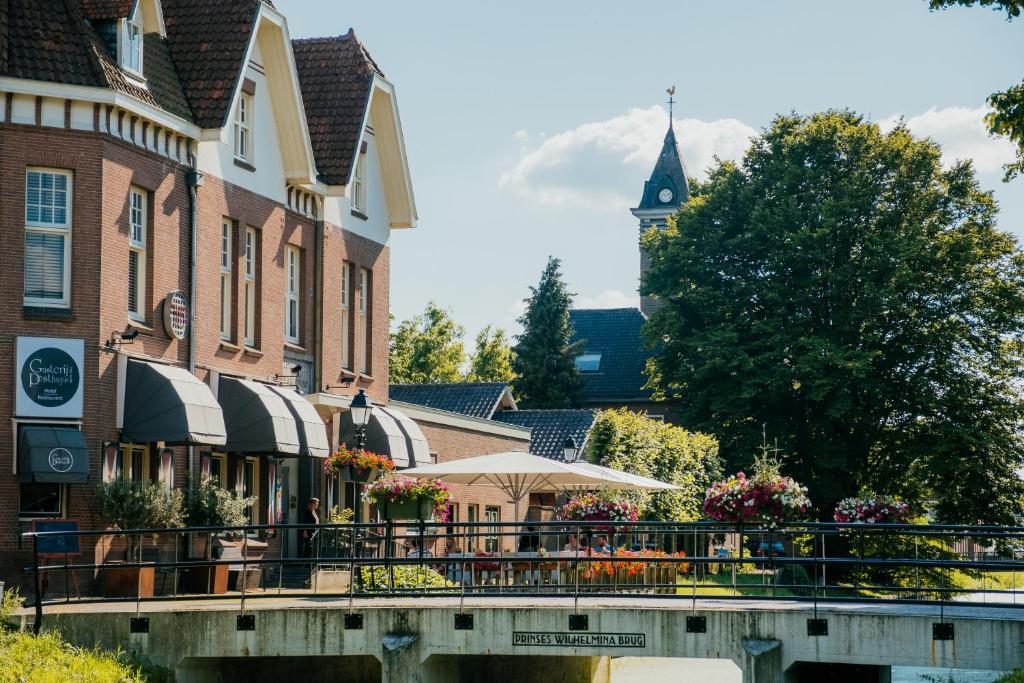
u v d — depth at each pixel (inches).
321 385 1590.8
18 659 902.4
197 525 1240.2
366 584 1211.9
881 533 1236.5
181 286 1317.7
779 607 944.9
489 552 1380.4
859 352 2413.9
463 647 975.0
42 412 1163.9
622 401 3850.9
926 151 2571.4
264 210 1478.8
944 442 2409.0
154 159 1273.4
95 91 1180.5
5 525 1142.3
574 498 1603.1
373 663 1259.8
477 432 2092.8
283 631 991.6
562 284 3826.3
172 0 1412.4
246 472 1439.5
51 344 1169.4
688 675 1389.0
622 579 1275.8
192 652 994.7
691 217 2714.1
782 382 2472.9
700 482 2394.2
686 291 2679.6
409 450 1683.1
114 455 1198.9
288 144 1515.7
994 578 1224.8
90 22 1240.8
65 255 1185.4
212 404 1259.8
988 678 1364.4
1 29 1163.9
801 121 2711.6
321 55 1690.5
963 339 2485.2
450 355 3651.6
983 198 2583.7
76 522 1079.0
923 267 2472.9
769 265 2588.6
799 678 975.0
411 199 1782.7
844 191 2536.9
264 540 1440.7
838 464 2458.2
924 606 962.1
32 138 1170.6
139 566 1018.1
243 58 1362.0
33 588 1141.1
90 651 982.4
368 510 1668.3
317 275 1598.2
